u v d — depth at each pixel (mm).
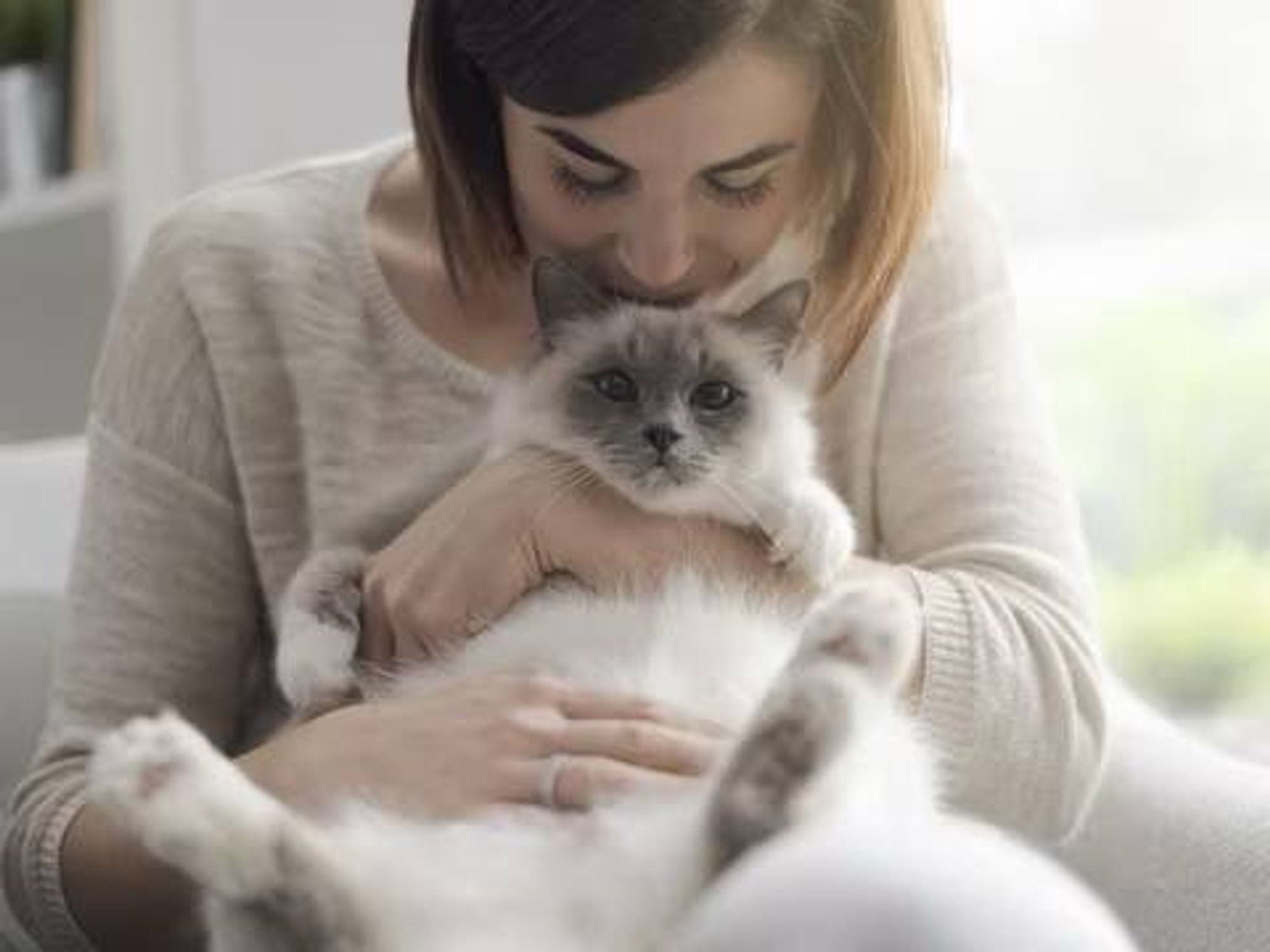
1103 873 1824
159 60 3096
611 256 1960
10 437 3570
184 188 3129
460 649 1742
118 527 1987
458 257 2008
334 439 2004
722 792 1286
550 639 1695
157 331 2025
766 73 1641
